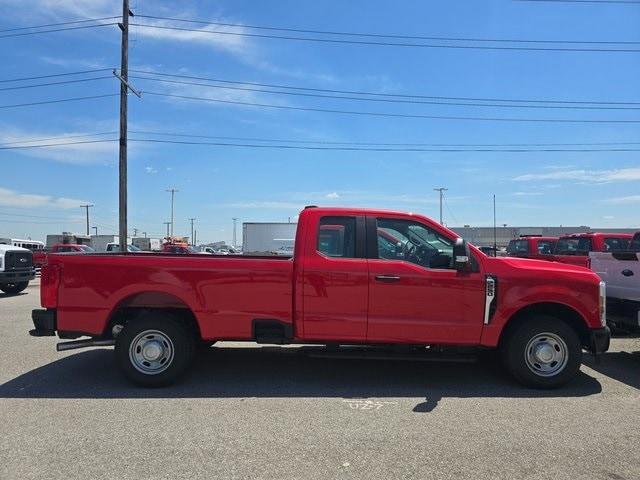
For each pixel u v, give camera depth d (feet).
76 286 21.44
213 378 22.58
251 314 21.22
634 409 18.88
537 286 21.24
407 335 21.15
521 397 20.29
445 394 20.57
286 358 26.21
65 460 14.29
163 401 19.48
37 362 25.41
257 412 18.30
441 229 21.76
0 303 50.65
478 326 21.18
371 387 21.43
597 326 21.52
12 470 13.66
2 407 18.74
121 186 77.71
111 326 22.03
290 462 14.25
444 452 14.96
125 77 77.71
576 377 23.32
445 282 21.13
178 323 21.40
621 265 25.96
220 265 21.29
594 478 13.44
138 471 13.66
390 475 13.53
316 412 18.34
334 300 21.13
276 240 113.80
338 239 21.68
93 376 22.89
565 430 16.72
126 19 77.66
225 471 13.69
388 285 21.07
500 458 14.58
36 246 114.83
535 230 263.70
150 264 21.29
